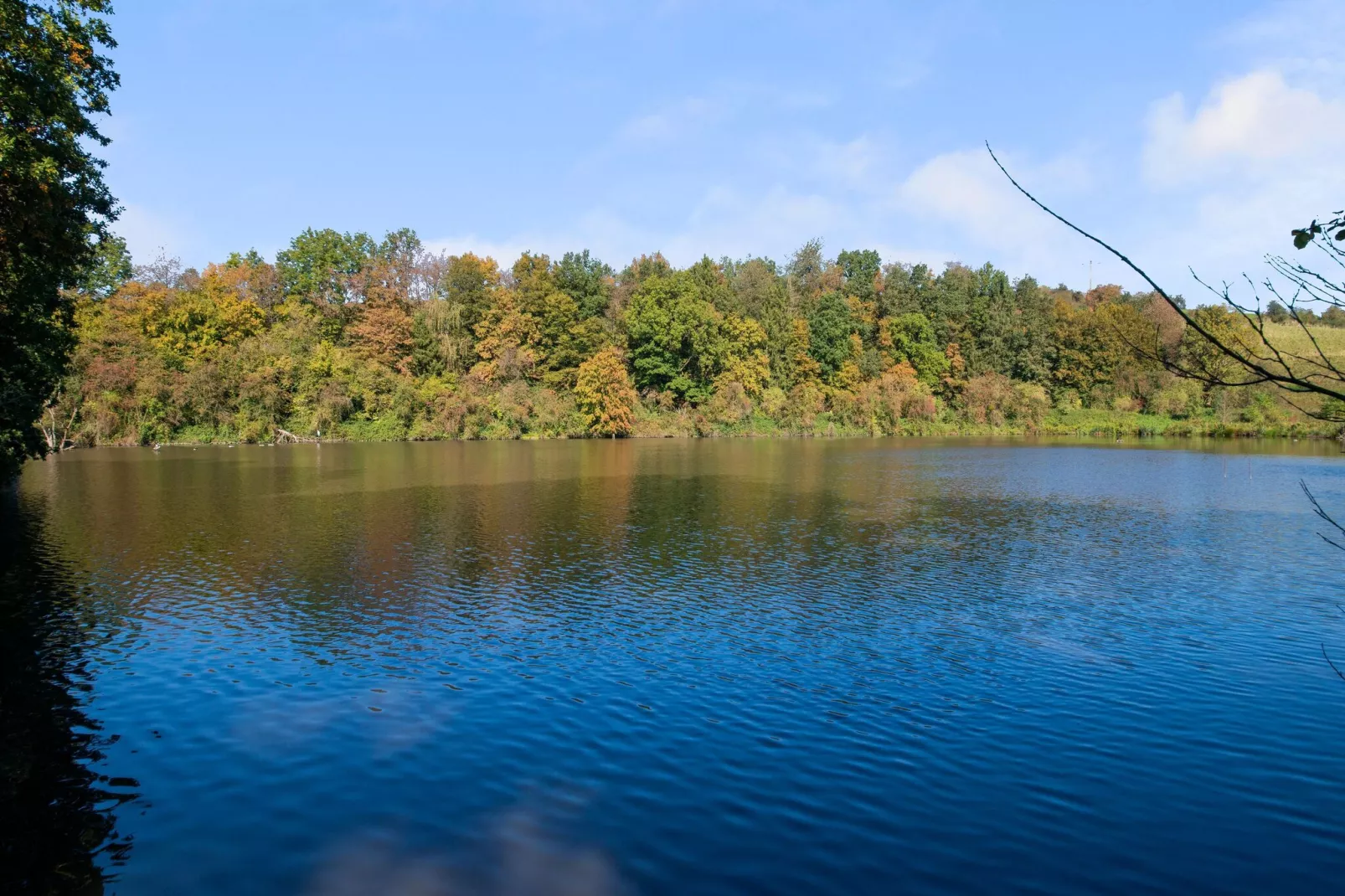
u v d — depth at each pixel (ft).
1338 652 53.26
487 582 70.85
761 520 103.04
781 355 346.74
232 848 30.63
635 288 369.30
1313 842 31.89
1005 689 46.98
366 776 36.32
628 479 150.30
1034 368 353.92
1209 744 40.11
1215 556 82.69
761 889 28.45
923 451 230.68
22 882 28.45
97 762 37.50
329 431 265.54
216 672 48.75
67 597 64.69
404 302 313.32
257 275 316.40
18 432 101.96
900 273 405.39
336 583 70.08
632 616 60.95
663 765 37.55
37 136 61.11
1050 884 29.01
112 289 291.58
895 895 28.27
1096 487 138.41
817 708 44.21
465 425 279.69
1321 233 15.66
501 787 35.45
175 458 193.36
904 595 67.21
